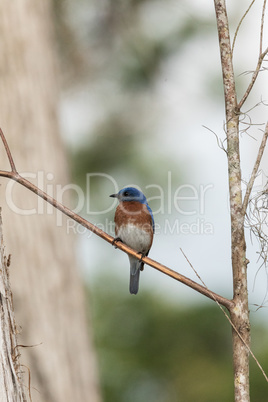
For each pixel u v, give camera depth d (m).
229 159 6.31
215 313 14.26
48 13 12.72
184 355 14.38
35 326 11.05
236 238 6.15
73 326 11.34
